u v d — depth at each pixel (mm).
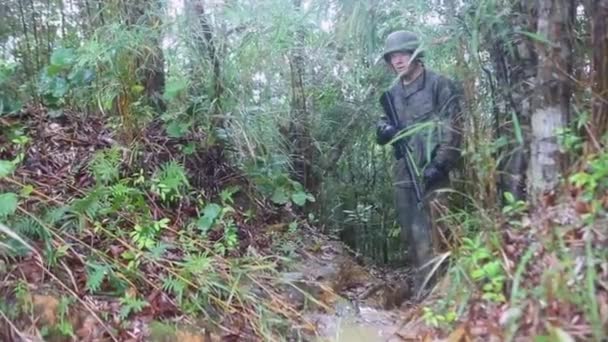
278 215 3910
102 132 3383
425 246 3406
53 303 2295
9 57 3633
